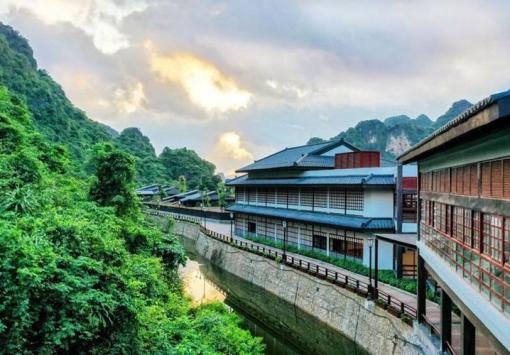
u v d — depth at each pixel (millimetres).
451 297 12945
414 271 26469
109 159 25734
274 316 28344
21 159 17141
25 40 129125
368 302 20625
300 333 25125
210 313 17891
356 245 31703
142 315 11891
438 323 16797
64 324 8914
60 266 9812
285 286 29078
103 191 25531
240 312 29266
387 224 29203
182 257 25891
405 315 18047
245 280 34844
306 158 41125
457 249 12039
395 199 29984
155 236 25641
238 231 51875
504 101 6348
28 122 29344
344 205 33500
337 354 21781
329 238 34656
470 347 11953
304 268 27703
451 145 11766
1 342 7988
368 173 32312
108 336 10156
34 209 12609
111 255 11727
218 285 36219
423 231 16922
